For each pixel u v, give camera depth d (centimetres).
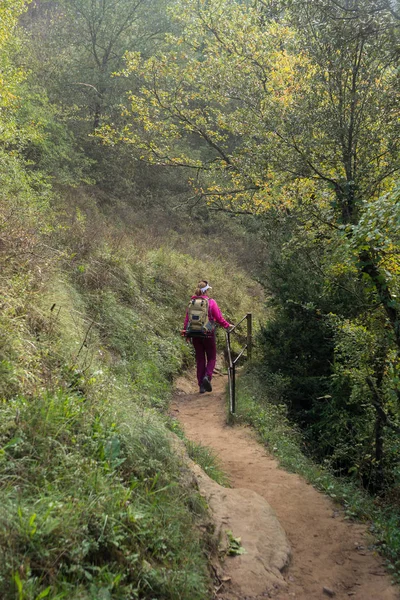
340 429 870
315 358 1020
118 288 1084
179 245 1798
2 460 327
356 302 873
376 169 796
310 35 816
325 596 400
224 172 1452
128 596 292
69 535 294
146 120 1593
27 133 1271
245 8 1455
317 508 556
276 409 893
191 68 1507
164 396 864
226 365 1247
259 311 1656
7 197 855
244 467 643
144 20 2269
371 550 481
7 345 449
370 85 796
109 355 751
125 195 2105
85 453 379
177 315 1290
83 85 2078
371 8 703
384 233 564
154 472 415
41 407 382
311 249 986
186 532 379
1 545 268
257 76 1361
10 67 1171
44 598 259
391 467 745
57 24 2214
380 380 701
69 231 1078
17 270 621
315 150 809
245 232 2178
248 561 408
